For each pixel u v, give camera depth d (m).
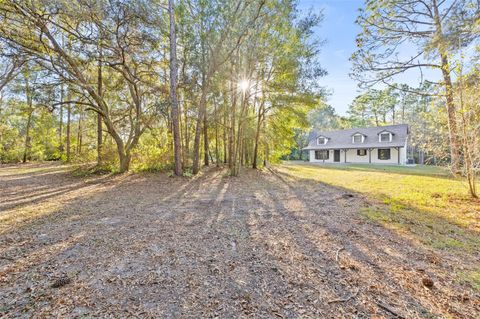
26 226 3.85
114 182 9.24
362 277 2.29
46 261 2.63
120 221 4.16
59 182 9.21
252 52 10.49
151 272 2.40
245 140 16.61
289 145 15.59
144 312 1.80
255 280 2.26
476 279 2.22
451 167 6.03
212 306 1.88
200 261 2.64
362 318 1.72
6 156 20.00
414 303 1.90
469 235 3.36
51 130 22.11
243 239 3.30
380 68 8.41
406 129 23.53
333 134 28.48
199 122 11.41
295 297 1.99
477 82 5.24
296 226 3.83
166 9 9.73
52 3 7.53
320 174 12.59
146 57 11.08
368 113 34.06
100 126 11.98
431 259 2.63
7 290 2.08
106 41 9.30
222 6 9.40
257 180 9.92
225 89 11.49
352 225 3.84
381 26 8.00
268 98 12.64
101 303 1.91
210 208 5.13
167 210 4.95
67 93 11.77
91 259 2.68
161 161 12.66
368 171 14.51
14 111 19.62
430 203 5.27
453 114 5.81
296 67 10.80
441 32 6.41
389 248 2.95
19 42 8.45
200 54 10.64
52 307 1.86
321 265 2.54
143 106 13.37
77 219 4.27
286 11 9.69
